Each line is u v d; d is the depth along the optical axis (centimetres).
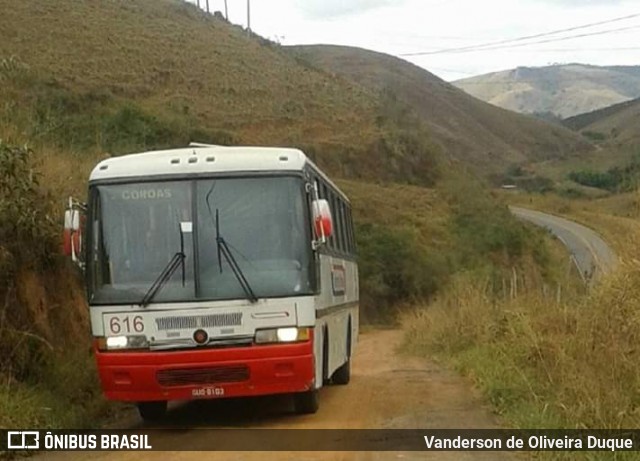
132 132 3472
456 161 9019
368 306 4869
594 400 912
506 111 15888
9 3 6178
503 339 1673
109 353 1035
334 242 1387
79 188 1532
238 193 1066
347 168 6300
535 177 10262
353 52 16462
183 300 1032
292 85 7194
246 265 1045
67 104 4334
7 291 1171
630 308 1064
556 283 1906
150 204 1066
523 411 1056
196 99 6019
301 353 1034
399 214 5628
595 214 5756
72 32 6128
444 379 1630
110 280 1048
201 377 1028
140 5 7819
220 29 8444
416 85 15038
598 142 14062
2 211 1185
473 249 5191
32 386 1123
